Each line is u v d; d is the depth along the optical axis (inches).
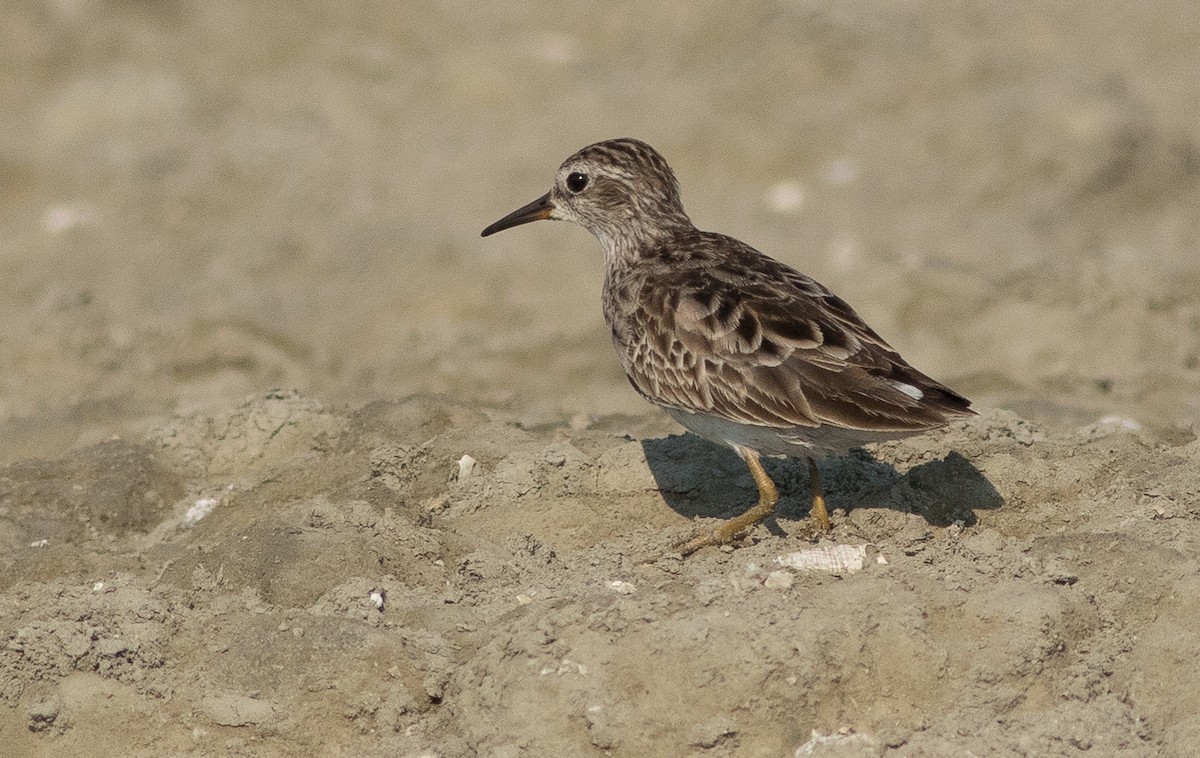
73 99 1030.4
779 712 390.6
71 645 422.0
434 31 1156.5
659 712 390.0
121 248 891.4
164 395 687.7
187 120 1029.2
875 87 981.8
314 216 919.7
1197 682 396.5
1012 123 917.2
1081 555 441.1
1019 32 1075.3
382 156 974.4
